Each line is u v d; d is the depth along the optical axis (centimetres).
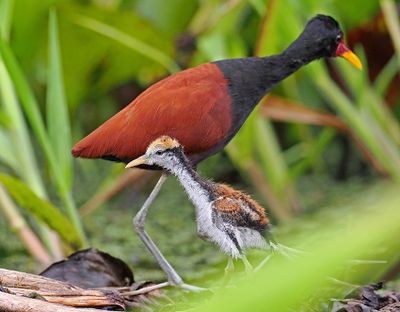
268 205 1291
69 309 582
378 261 691
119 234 1205
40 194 1062
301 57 854
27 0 1240
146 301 733
